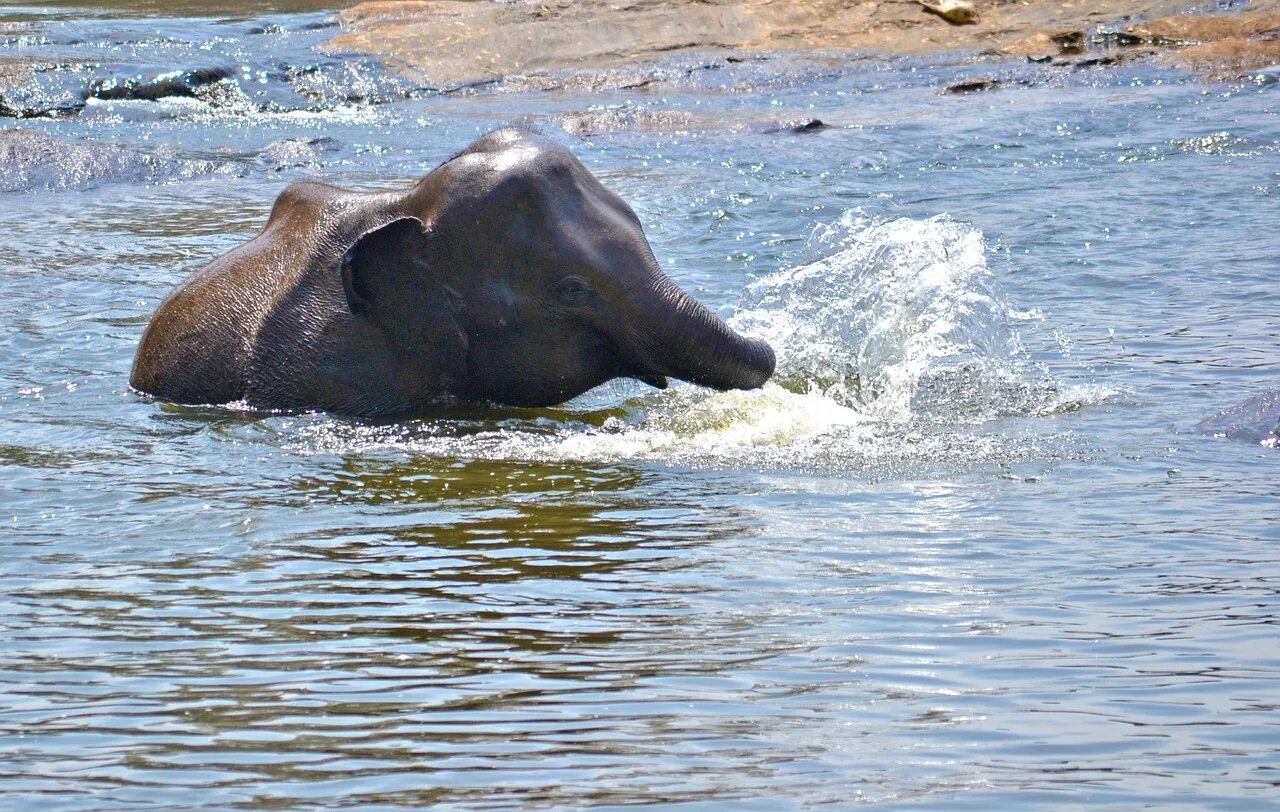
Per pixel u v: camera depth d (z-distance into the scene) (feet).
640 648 29.04
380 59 140.97
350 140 112.37
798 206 81.71
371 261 47.34
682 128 110.11
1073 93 118.21
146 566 34.37
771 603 31.37
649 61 140.05
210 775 24.02
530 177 46.75
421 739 25.17
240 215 84.69
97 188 96.27
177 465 42.91
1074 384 49.34
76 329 58.95
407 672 28.02
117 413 48.37
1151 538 35.06
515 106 126.11
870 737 25.14
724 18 147.13
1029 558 33.88
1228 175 85.40
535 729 25.54
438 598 32.01
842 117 112.78
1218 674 27.55
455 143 110.63
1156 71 124.77
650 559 34.32
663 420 46.98
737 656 28.63
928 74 130.72
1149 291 61.87
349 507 38.83
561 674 27.86
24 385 51.60
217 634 30.14
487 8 157.07
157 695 27.14
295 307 49.14
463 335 47.39
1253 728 25.39
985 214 77.77
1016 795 23.17
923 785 23.48
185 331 50.34
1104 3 146.20
